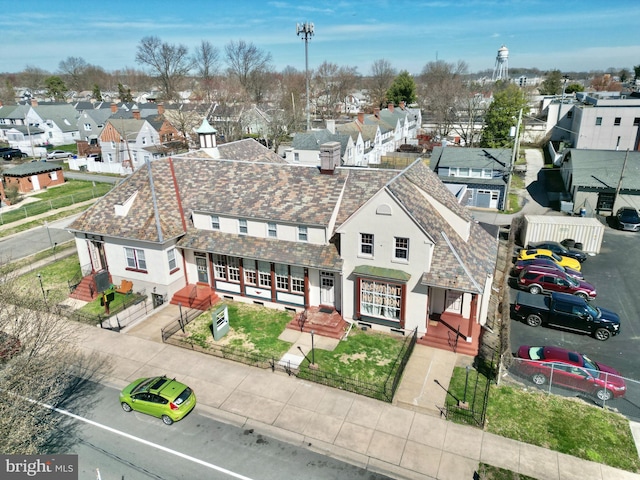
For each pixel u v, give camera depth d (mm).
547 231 41219
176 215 32250
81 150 85375
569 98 104250
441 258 25797
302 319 28469
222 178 33375
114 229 31781
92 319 29500
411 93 130750
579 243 40625
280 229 29516
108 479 17625
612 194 49938
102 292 32469
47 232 47969
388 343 26531
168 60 137875
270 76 183500
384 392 22188
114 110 105000
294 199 29938
